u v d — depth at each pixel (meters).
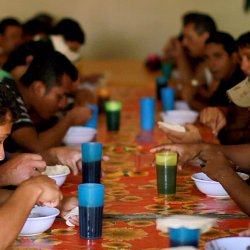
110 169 2.69
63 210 2.03
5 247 1.68
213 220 1.62
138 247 1.75
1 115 1.83
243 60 3.12
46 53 3.21
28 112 3.12
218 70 3.96
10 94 1.95
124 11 7.94
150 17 7.95
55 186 1.79
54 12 7.86
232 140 3.23
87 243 1.79
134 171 2.66
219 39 3.91
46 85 3.15
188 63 5.11
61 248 1.75
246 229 1.89
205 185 2.23
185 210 2.09
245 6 7.73
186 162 2.62
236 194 2.03
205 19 4.85
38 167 2.24
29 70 3.18
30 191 1.75
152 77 6.10
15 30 5.43
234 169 2.27
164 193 2.29
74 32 5.25
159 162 2.28
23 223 1.72
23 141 2.88
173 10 7.92
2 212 1.69
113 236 1.84
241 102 2.82
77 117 3.19
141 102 3.70
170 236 1.51
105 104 4.01
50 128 3.15
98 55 8.01
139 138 3.41
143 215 2.04
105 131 3.65
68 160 2.57
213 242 1.64
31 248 1.75
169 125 2.82
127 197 2.26
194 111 4.04
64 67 3.18
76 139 3.19
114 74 6.29
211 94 4.33
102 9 7.92
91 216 1.81
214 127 3.20
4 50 5.44
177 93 4.81
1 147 1.91
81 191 1.82
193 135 2.80
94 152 2.37
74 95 4.23
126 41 8.01
